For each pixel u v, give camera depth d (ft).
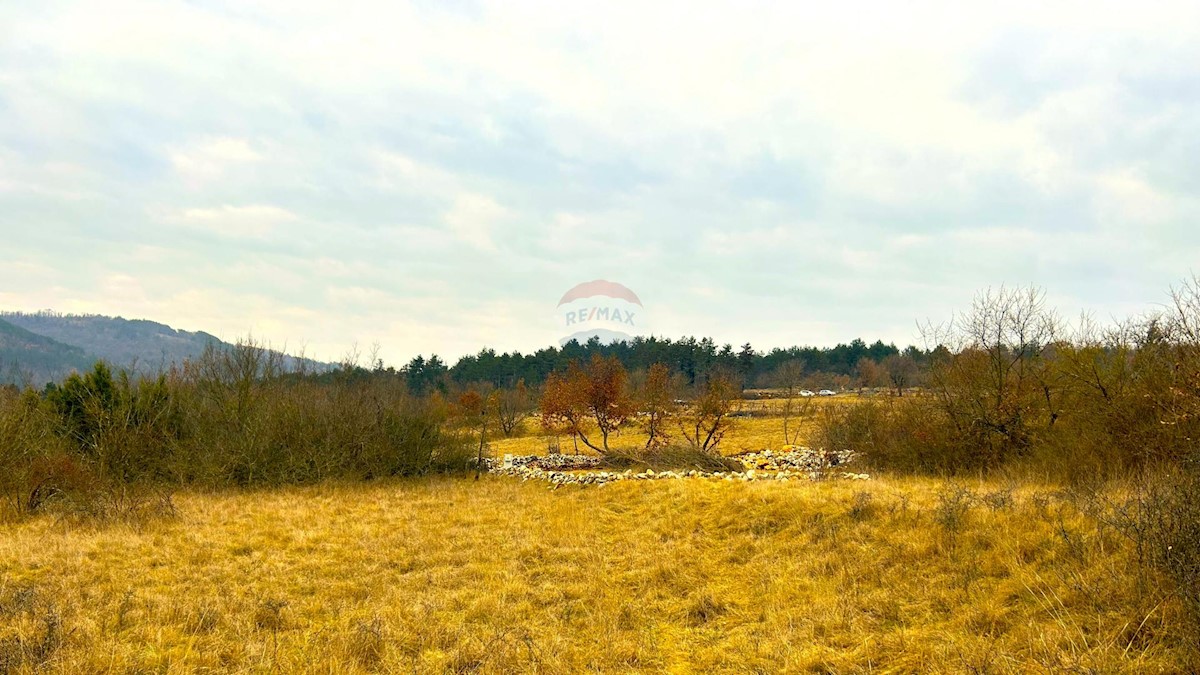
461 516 45.68
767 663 21.48
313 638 24.20
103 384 66.03
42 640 22.38
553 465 74.43
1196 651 16.99
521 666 21.90
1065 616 20.42
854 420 63.46
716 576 30.81
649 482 51.06
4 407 55.67
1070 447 41.78
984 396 50.34
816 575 28.43
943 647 20.52
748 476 50.06
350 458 65.98
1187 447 33.37
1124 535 23.09
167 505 46.16
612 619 26.21
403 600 28.63
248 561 34.60
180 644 23.27
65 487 48.32
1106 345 43.78
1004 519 28.53
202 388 70.79
